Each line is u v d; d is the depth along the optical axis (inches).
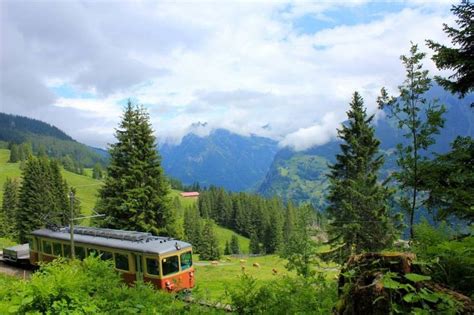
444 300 113.8
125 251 915.4
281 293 253.9
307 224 933.2
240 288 262.8
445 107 504.7
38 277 260.7
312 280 277.7
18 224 2714.1
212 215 6107.3
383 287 120.3
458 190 381.4
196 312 260.1
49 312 233.6
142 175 1520.7
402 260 128.6
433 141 492.7
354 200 1249.4
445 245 137.2
